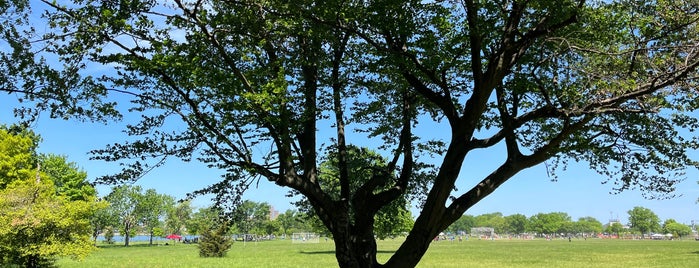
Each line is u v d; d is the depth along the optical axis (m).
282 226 136.75
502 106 9.38
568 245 71.62
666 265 32.34
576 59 8.27
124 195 74.38
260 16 7.71
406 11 8.17
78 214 18.64
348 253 8.92
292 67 8.51
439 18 8.45
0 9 6.60
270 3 7.71
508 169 8.98
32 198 18.34
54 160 50.75
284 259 38.72
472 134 8.90
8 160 27.36
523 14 8.59
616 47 8.24
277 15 7.64
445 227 8.74
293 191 12.32
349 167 11.26
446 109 9.06
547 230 186.12
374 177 10.20
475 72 8.17
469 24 7.95
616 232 174.50
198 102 7.93
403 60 8.45
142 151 8.11
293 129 8.18
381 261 33.91
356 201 9.92
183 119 7.95
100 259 37.88
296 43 8.51
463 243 85.38
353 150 11.66
